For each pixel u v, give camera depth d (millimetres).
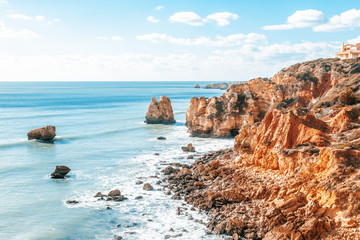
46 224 36250
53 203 42281
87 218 37875
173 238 32875
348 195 28297
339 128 46375
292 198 31469
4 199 43531
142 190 47500
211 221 35562
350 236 25609
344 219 27000
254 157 47125
